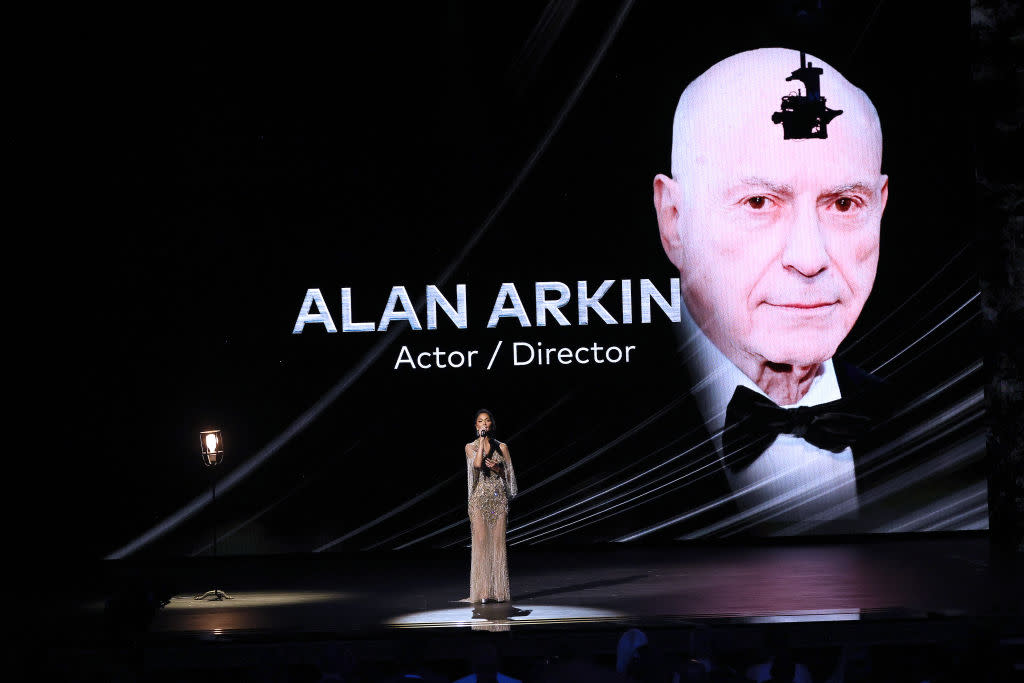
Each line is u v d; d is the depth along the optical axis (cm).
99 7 3316
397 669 1516
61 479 3322
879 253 3359
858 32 3356
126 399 3341
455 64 3341
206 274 3344
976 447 3338
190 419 3341
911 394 3356
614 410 3372
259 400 3350
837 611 2228
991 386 3291
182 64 3331
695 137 3344
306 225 3353
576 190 3353
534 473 3369
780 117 3341
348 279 3359
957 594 2433
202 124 3341
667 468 3372
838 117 3350
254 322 3350
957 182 3350
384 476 3362
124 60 3331
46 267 3325
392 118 3344
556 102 3344
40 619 2502
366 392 3369
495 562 2547
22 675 1611
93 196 3331
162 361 3338
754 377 3369
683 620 2131
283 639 2066
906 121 3359
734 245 3350
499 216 3359
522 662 1694
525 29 3344
